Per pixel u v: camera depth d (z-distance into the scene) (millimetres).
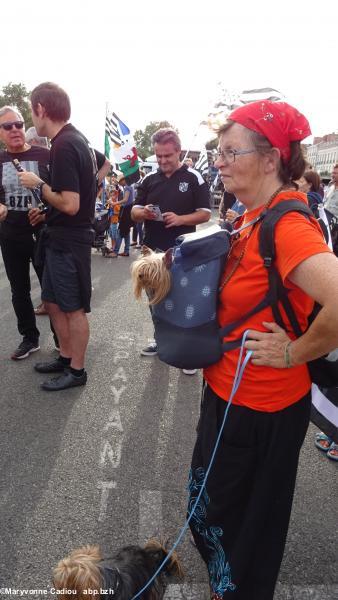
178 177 3393
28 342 3779
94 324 4715
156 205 3439
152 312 1434
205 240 1284
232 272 1286
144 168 16438
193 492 1538
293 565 1913
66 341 3365
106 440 2676
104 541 1956
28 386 3271
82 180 2773
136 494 2248
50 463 2441
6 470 2369
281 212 1160
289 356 1202
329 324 1065
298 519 2166
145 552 1578
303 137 1225
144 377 3537
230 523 1430
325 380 1387
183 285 1320
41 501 2164
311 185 3506
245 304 1258
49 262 2951
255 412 1310
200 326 1326
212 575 1527
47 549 1900
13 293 3625
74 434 2715
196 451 1515
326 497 2330
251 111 1198
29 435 2684
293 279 1129
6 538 1943
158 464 2486
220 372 1356
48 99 2643
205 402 1466
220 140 1271
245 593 1447
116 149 8000
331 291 1041
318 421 1968
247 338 1258
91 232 2986
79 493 2230
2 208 3297
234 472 1372
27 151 3367
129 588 1383
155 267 1319
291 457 1368
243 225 1323
